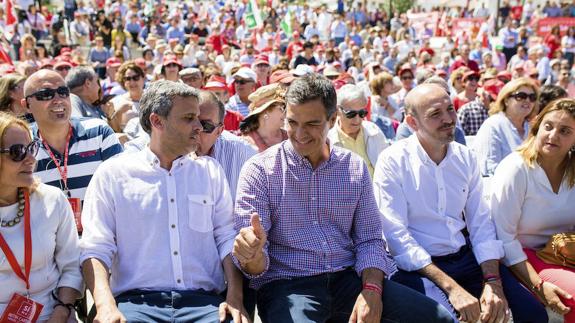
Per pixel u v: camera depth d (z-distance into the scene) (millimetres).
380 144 5094
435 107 3270
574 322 3191
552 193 3451
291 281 2912
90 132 4023
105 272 2760
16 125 2689
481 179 3527
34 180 2822
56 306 2775
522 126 5348
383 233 3363
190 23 24531
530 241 3594
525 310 3139
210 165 3105
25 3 20688
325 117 2820
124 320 2564
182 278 2881
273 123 4227
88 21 21672
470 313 2930
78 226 3629
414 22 26938
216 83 8133
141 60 10641
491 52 19516
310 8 29234
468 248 3484
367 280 2846
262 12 26828
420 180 3375
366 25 28531
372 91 7902
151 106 2900
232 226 3088
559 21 21359
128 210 2865
